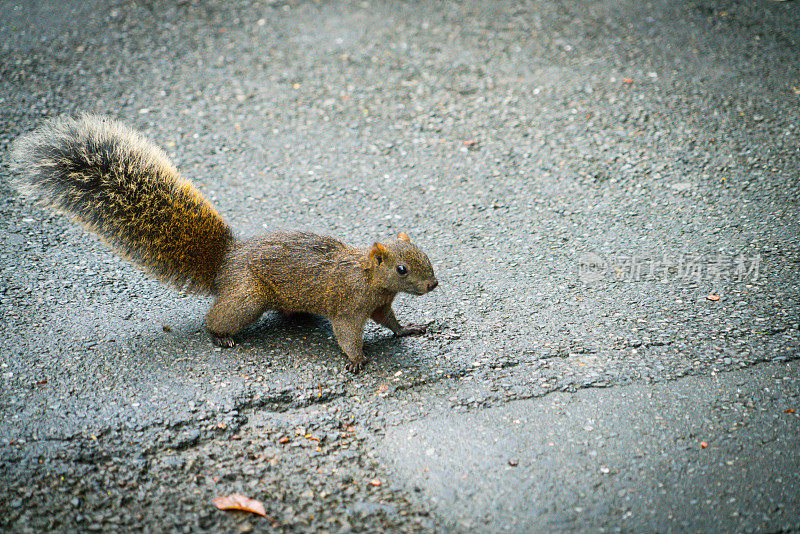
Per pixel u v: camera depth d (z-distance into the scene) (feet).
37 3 30.35
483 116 24.16
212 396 13.73
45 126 14.71
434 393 13.97
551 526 11.28
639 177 20.98
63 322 15.67
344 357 14.96
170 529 11.20
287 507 11.64
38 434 12.69
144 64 26.89
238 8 30.60
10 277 17.04
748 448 12.57
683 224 19.02
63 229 18.95
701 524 11.27
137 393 13.74
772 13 28.89
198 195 15.14
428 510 11.58
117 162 14.58
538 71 26.27
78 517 11.32
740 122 22.94
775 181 20.27
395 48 27.94
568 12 29.84
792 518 11.34
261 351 15.07
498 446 12.75
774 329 15.30
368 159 22.36
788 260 17.35
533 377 14.32
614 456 12.50
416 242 18.80
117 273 17.46
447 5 30.76
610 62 26.50
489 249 18.49
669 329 15.49
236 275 14.89
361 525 11.32
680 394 13.76
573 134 23.03
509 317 16.08
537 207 20.08
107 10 30.12
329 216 19.88
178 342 15.25
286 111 24.58
